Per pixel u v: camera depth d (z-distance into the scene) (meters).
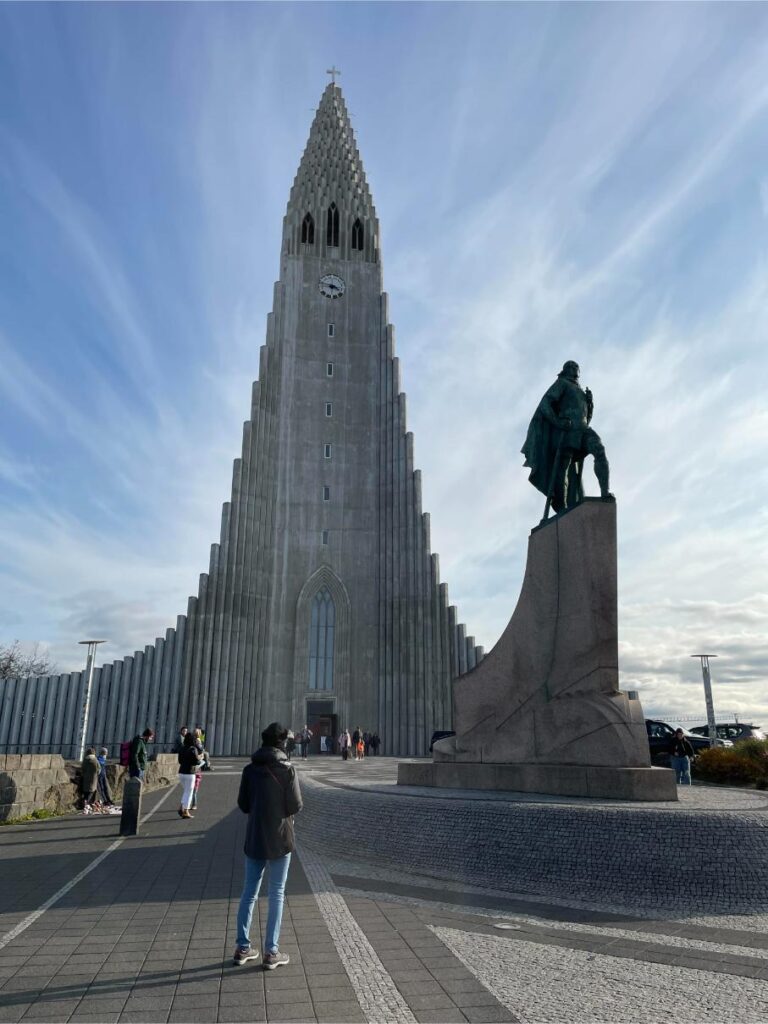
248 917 6.04
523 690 12.84
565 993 5.36
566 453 13.69
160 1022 4.83
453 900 8.21
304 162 65.12
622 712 11.23
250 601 51.31
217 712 48.28
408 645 51.38
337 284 60.44
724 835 8.27
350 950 6.36
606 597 11.79
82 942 6.58
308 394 57.28
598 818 8.86
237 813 16.33
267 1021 4.86
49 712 50.22
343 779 17.05
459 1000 5.22
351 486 55.81
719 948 6.46
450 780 13.16
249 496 53.16
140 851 11.39
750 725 33.50
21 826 14.32
